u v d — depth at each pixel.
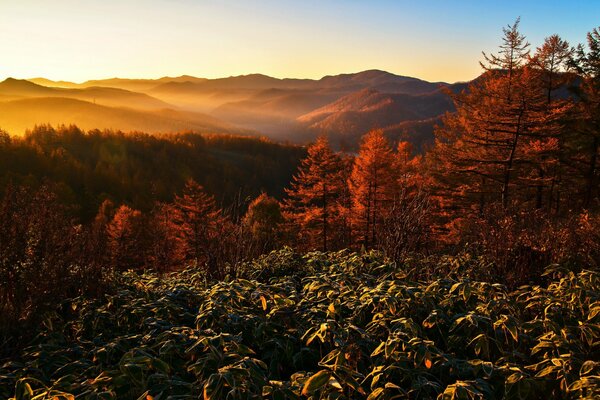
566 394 2.48
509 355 2.81
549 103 19.52
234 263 6.11
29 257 4.17
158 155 125.81
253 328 3.24
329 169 27.81
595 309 3.06
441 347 3.22
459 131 24.75
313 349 3.15
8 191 4.43
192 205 30.97
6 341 3.52
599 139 19.38
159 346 3.07
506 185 19.47
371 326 3.23
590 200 19.70
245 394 2.30
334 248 10.17
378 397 2.36
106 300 4.54
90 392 2.41
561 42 19.84
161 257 8.70
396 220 5.96
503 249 5.91
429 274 5.14
